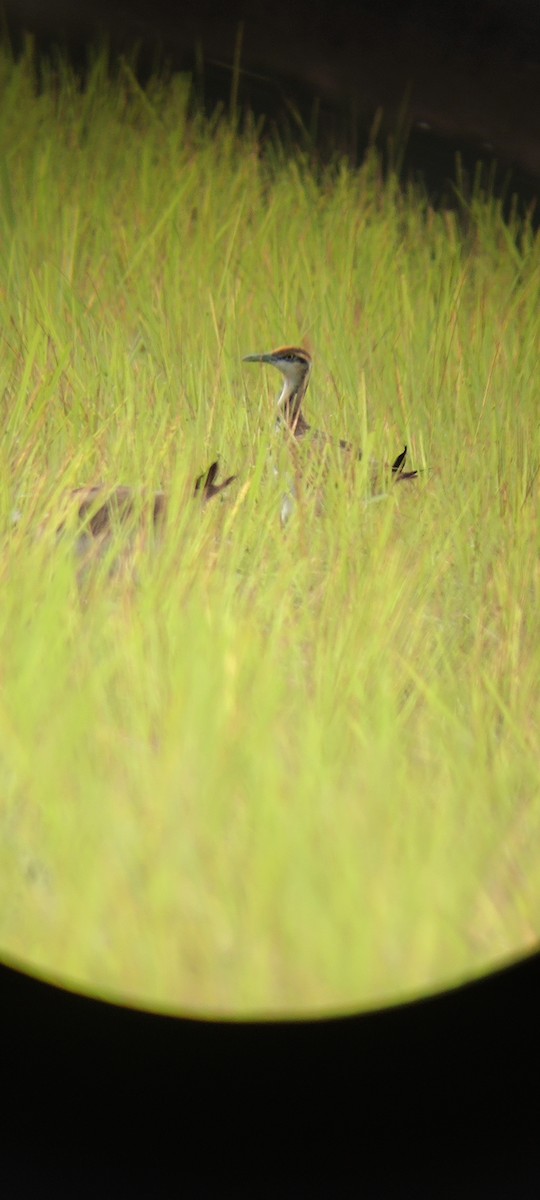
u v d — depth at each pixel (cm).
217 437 852
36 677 585
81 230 1127
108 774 553
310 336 1028
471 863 541
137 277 1062
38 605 640
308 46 1430
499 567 739
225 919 518
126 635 616
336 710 594
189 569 670
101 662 602
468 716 628
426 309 1071
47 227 1120
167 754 550
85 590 667
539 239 1214
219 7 1444
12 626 630
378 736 583
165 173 1243
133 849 529
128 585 659
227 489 763
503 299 1126
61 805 541
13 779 552
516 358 991
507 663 664
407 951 527
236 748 555
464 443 875
